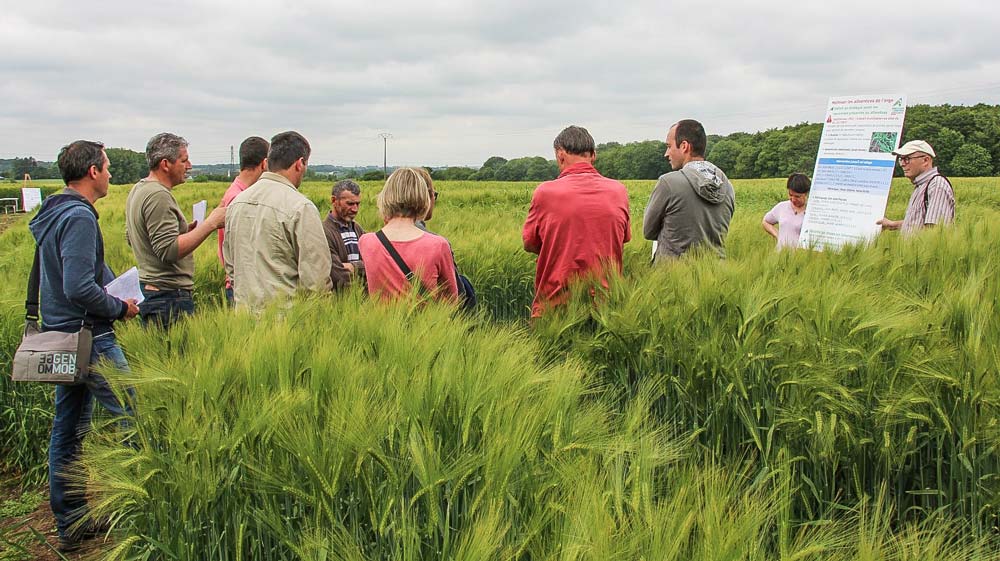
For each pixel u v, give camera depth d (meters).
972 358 2.58
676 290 3.72
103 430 2.68
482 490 1.77
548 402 2.11
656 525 1.50
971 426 2.54
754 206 28.09
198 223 4.82
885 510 2.66
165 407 2.33
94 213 3.45
